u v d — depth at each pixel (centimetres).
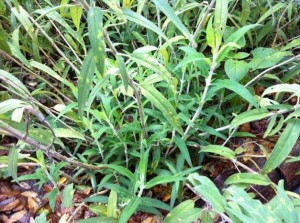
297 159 45
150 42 63
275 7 58
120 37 67
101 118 48
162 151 53
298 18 67
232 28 56
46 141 40
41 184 49
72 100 63
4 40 27
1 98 55
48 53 67
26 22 49
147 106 56
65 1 36
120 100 60
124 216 38
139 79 44
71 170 55
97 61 28
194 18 68
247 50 68
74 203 51
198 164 53
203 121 53
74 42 63
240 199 33
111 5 30
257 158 53
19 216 51
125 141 50
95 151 52
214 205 33
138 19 32
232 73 47
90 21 28
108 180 51
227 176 52
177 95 50
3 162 44
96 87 39
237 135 52
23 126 38
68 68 61
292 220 32
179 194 47
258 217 31
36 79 69
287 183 51
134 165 54
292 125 42
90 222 41
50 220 50
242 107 57
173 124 40
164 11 31
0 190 54
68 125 57
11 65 69
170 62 55
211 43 39
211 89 45
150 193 51
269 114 44
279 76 62
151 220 48
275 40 64
